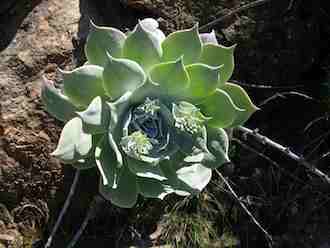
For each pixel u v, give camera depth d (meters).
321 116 0.52
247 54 0.50
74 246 0.47
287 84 0.52
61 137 0.39
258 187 0.52
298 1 0.50
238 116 0.41
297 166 0.52
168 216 0.49
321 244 0.51
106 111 0.37
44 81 0.40
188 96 0.39
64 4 0.47
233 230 0.50
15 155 0.45
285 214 0.52
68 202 0.44
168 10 0.48
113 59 0.36
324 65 0.53
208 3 0.48
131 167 0.38
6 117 0.45
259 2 0.47
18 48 0.46
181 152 0.39
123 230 0.48
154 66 0.36
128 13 0.48
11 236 0.46
